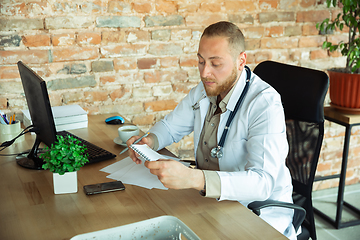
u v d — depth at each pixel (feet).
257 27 7.83
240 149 4.43
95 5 6.53
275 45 8.10
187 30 7.30
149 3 6.89
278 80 5.42
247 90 4.55
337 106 7.55
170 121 5.39
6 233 3.15
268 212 4.39
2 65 6.15
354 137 9.37
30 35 6.21
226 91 4.61
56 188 3.85
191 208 3.61
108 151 5.04
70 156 3.82
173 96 7.57
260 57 8.04
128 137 5.19
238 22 7.65
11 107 6.39
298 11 8.12
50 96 6.60
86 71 6.75
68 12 6.37
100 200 3.75
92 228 3.23
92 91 6.89
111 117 6.40
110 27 6.73
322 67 8.70
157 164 3.54
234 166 4.51
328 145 9.12
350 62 7.45
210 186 3.66
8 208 3.57
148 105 7.41
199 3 7.25
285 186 4.49
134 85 7.19
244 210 3.58
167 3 7.03
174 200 3.76
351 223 7.86
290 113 5.17
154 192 3.93
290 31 8.15
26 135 5.77
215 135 4.70
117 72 6.98
